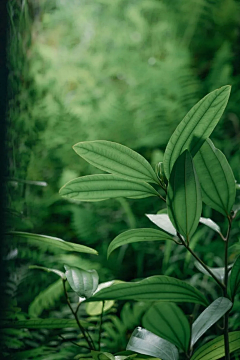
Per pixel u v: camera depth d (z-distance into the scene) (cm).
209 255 147
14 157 93
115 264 165
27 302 130
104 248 171
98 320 123
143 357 78
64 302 139
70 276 73
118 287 71
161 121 216
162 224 81
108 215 188
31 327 78
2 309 72
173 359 71
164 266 147
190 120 72
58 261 153
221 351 76
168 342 73
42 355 108
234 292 75
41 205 188
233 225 158
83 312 130
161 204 189
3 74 71
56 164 217
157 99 219
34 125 200
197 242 161
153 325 69
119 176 74
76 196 75
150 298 73
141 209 189
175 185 72
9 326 76
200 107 71
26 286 131
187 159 71
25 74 140
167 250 147
